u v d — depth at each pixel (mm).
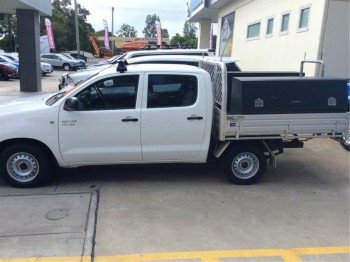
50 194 5266
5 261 3641
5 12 17906
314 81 5465
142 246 3973
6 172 5395
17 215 4586
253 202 5184
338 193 5613
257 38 14602
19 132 5211
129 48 40875
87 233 4188
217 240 4133
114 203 5031
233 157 5695
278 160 7180
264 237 4230
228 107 6090
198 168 6508
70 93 5328
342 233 4383
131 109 5363
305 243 4129
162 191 5492
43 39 43906
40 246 3910
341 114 5559
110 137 5379
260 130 5453
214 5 20328
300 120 5496
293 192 5594
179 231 4312
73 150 5371
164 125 5422
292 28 11461
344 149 7918
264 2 13812
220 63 5484
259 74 6906
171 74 5398
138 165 6566
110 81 5332
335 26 9789
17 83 21922
